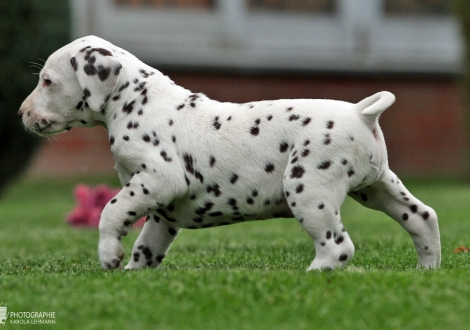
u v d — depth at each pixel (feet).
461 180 96.84
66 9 71.20
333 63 109.60
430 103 111.45
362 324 20.83
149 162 28.02
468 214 59.36
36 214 66.74
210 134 28.14
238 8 109.29
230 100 107.45
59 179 99.14
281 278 24.70
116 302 22.99
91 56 28.78
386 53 113.50
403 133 110.93
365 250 38.83
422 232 29.22
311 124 27.09
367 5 113.09
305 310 21.86
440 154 111.55
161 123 28.50
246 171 27.71
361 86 111.14
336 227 26.91
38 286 25.46
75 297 23.71
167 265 33.04
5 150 70.79
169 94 29.27
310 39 111.75
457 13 92.63
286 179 26.94
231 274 25.46
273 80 108.58
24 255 39.96
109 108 29.19
